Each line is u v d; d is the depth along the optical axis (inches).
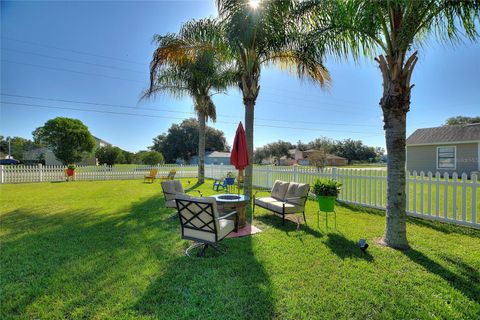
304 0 169.8
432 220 198.5
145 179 600.1
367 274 110.0
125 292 96.3
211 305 88.1
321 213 229.3
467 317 80.5
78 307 87.0
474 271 111.5
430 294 93.8
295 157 2062.0
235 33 197.2
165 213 231.0
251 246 146.4
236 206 179.3
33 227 185.0
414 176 211.5
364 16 132.1
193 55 266.7
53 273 112.2
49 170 563.2
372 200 246.7
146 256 131.6
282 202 207.6
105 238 160.1
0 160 1266.0
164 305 88.0
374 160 2180.1
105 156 1110.4
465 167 583.2
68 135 860.0
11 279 106.7
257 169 430.9
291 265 119.8
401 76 135.9
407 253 132.6
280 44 214.1
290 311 84.3
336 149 2159.2
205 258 129.3
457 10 124.0
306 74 240.7
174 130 1800.0
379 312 83.7
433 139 635.5
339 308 85.7
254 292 96.3
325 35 157.9
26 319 80.8
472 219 177.2
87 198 317.1
